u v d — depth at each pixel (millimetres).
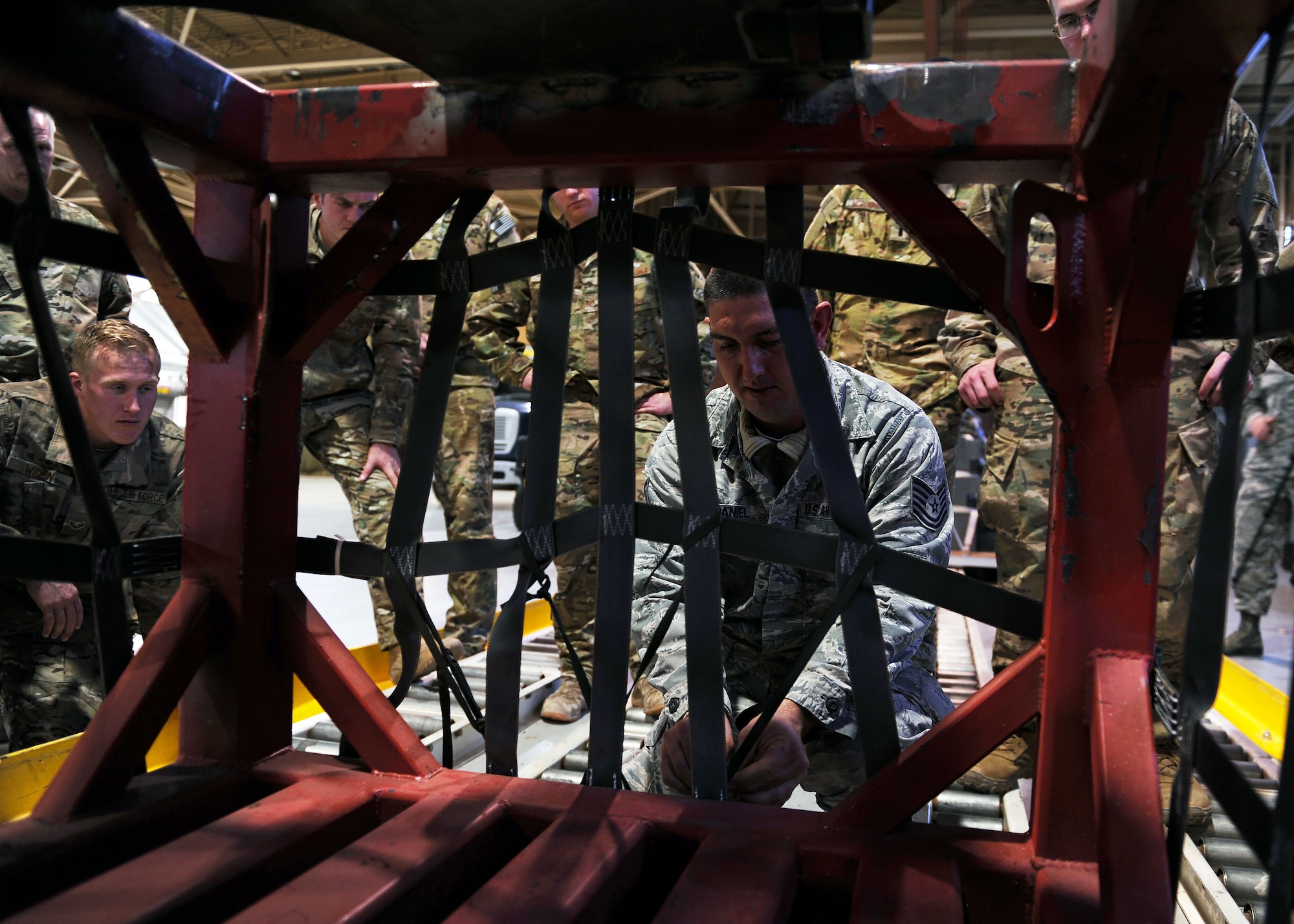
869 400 1397
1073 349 818
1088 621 825
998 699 877
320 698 1054
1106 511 815
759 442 1404
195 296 961
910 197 882
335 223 2439
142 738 947
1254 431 2650
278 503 1070
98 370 2012
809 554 956
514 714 1038
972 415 6090
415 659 1108
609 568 1004
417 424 1068
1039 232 1976
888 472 1340
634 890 868
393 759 1017
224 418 1021
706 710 976
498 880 765
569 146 886
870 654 938
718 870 794
